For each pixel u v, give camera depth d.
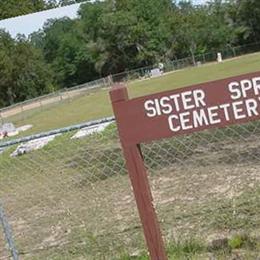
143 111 6.34
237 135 14.49
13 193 13.89
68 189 13.12
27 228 10.96
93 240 9.18
